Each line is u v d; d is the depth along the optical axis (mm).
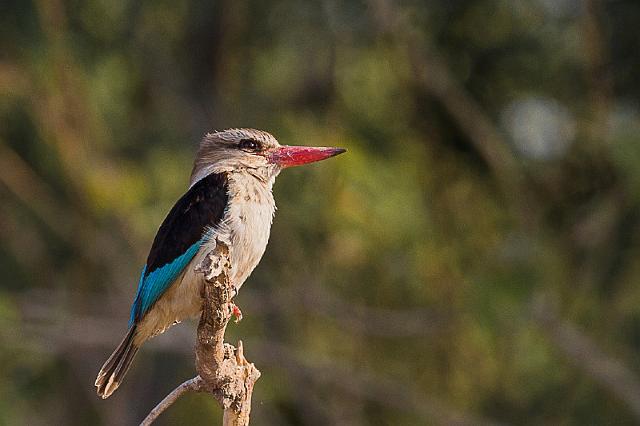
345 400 15984
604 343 13953
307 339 15539
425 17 13992
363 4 14172
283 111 14938
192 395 15938
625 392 13664
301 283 14797
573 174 14172
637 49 13398
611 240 14031
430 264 14422
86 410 17359
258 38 15133
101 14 14547
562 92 14008
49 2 13781
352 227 14000
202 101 15281
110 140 14906
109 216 14797
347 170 13773
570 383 14672
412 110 14453
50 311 15328
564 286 14055
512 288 13695
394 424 16094
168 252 8422
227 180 8602
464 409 15000
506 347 14406
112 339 15359
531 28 13852
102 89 14773
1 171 14789
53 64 14031
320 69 14891
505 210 14508
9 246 15586
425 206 14430
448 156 14547
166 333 14992
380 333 14719
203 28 15203
